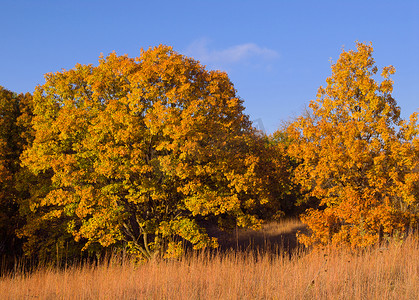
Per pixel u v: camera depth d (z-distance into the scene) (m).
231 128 19.67
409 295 7.66
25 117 24.30
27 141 23.77
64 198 17.92
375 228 13.60
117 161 17.09
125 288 9.45
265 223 31.67
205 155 17.81
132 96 17.31
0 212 21.97
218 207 18.08
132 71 18.69
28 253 19.86
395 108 16.86
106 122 16.73
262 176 20.05
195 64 20.25
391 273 9.41
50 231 21.69
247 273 10.04
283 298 7.81
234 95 21.17
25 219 24.28
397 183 15.25
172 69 17.94
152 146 17.62
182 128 16.09
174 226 17.45
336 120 17.61
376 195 16.25
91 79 18.95
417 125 15.70
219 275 9.85
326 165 16.23
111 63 19.31
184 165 16.42
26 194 23.42
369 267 9.82
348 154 15.80
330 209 15.56
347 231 14.12
